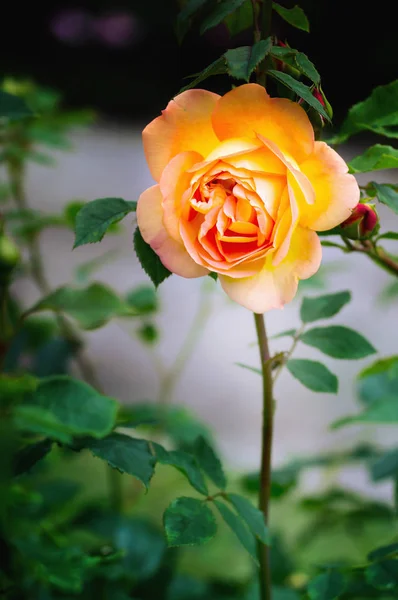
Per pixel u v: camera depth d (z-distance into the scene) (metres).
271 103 0.59
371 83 4.21
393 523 1.10
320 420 1.92
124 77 4.73
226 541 1.12
